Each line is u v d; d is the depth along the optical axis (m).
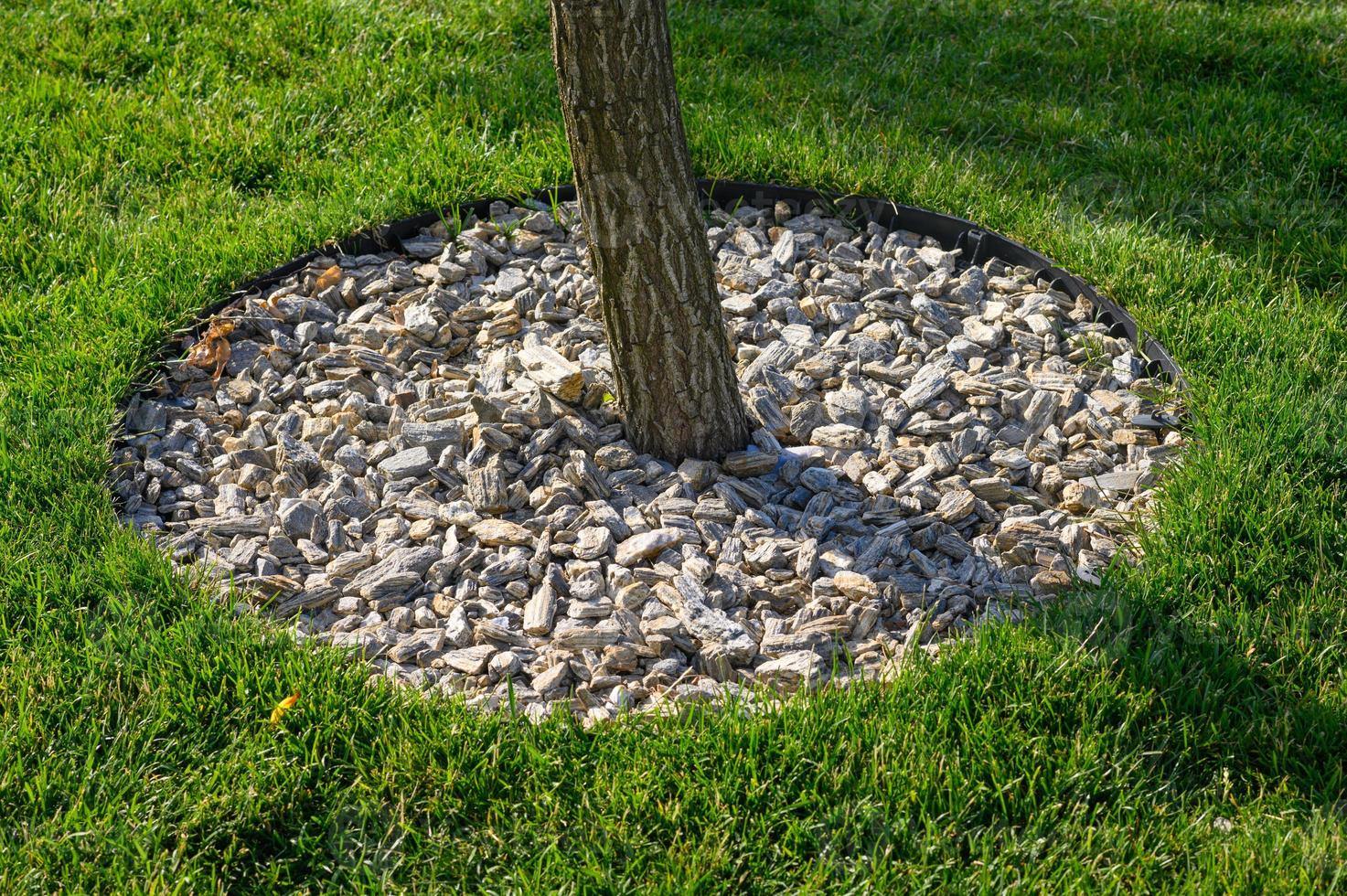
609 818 2.32
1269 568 2.86
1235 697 2.57
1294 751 2.45
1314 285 4.04
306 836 2.33
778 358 3.74
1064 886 2.18
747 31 5.75
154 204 4.52
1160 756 2.44
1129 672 2.59
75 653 2.67
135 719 2.52
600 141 2.81
